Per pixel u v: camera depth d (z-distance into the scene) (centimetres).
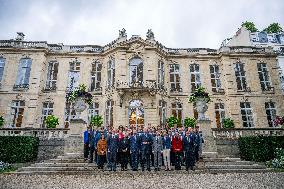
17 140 1880
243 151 1950
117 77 2961
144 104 2845
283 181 1083
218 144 2003
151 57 3038
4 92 2967
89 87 3138
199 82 3247
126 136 1393
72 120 1758
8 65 3075
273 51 3384
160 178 1160
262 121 3058
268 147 1919
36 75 3056
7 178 1179
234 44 4128
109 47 3178
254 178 1162
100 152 1353
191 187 970
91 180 1120
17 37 3303
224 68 3247
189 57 3328
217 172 1333
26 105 2941
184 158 1427
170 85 3209
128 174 1267
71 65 3238
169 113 3069
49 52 3206
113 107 2878
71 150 1692
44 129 2125
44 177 1205
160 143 1373
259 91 3180
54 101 3052
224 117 3123
